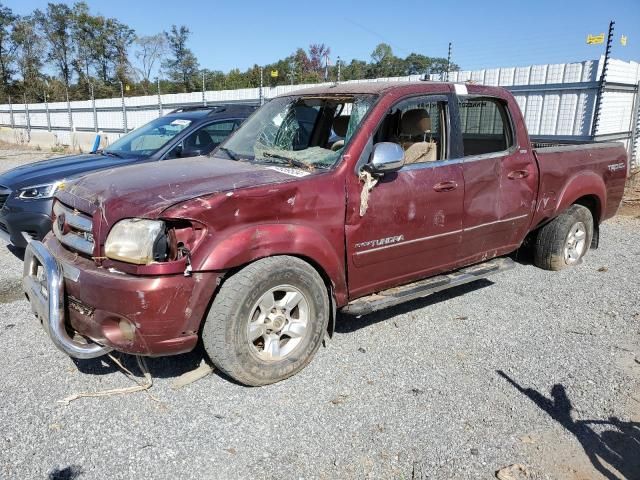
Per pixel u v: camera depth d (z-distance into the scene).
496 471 2.77
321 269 3.73
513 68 11.84
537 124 11.69
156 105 21.53
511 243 5.05
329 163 3.78
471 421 3.18
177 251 3.10
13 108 34.03
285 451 2.92
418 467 2.79
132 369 3.77
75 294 3.23
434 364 3.85
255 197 3.29
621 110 11.49
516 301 5.03
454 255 4.53
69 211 3.62
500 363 3.87
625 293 5.22
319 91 4.58
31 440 2.98
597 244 6.34
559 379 3.65
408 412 3.26
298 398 3.41
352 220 3.75
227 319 3.23
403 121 4.60
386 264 4.05
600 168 5.84
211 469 2.78
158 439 3.01
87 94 57.38
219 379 3.63
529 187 4.98
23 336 4.26
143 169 3.93
